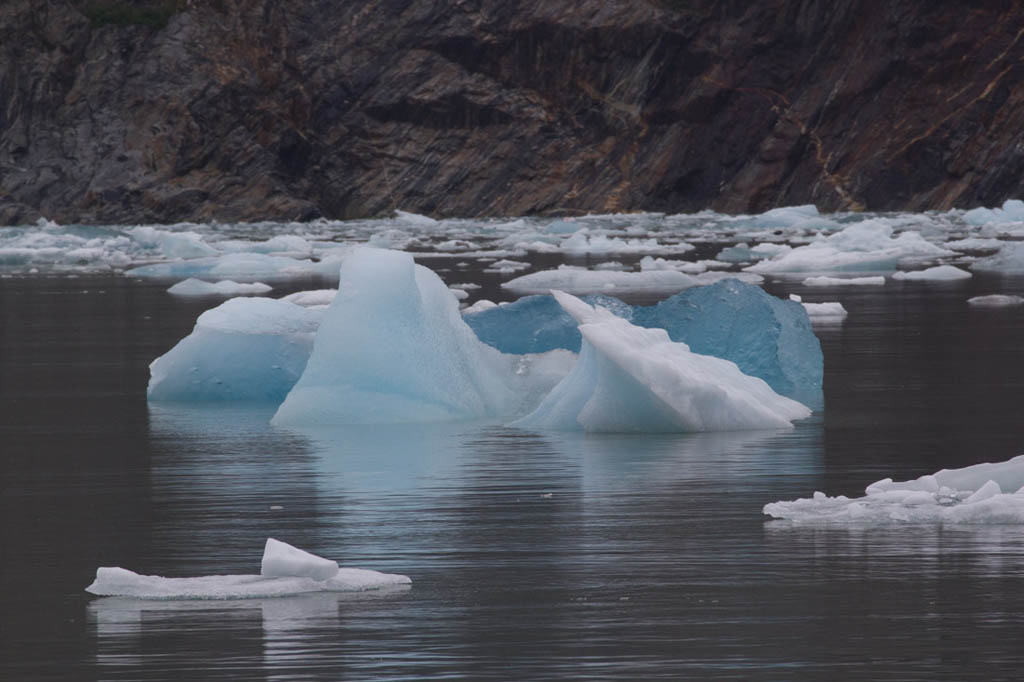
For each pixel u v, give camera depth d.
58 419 32.31
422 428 30.44
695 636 14.92
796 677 13.70
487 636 14.99
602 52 161.62
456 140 164.12
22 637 15.19
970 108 150.62
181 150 159.25
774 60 158.25
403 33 166.62
